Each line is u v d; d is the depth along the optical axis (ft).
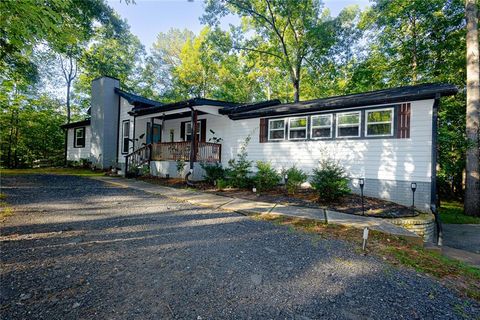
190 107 36.06
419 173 23.18
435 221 21.85
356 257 11.80
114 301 7.20
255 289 8.37
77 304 6.95
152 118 41.96
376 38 53.21
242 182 30.94
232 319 6.69
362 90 59.62
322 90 66.74
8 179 30.86
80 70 75.92
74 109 87.51
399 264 11.36
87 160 54.24
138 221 16.01
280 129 33.86
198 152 37.06
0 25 11.46
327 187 23.20
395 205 23.03
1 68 36.11
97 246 11.44
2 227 13.28
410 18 46.29
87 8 41.78
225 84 91.40
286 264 10.55
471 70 32.55
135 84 97.60
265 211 19.89
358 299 8.12
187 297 7.65
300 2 56.85
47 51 44.73
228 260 10.62
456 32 41.24
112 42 72.64
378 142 25.62
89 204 19.94
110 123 50.01
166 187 31.17
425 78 46.42
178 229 14.78
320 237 14.52
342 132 28.30
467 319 7.48
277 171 33.45
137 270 9.27
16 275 8.41
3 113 54.65
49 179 32.94
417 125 23.43
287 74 72.28
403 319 7.19
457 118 41.63
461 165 39.93
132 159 42.60
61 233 12.91
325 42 54.60
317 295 8.21
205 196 26.12
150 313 6.72
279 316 6.96
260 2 59.06
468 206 32.96
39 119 61.72
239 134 38.40
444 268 11.57
